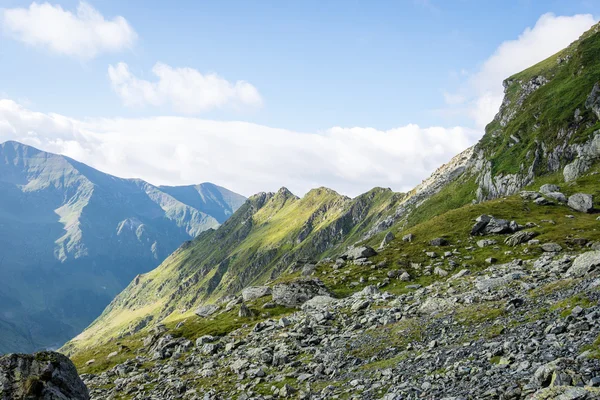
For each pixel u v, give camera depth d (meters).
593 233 83.31
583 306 25.41
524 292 39.38
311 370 33.41
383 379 25.72
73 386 26.14
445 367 23.89
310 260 143.62
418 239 109.81
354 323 46.75
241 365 39.56
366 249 104.56
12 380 24.33
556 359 17.34
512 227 99.31
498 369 20.02
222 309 94.94
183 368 47.31
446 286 57.56
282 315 67.12
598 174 153.25
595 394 13.05
